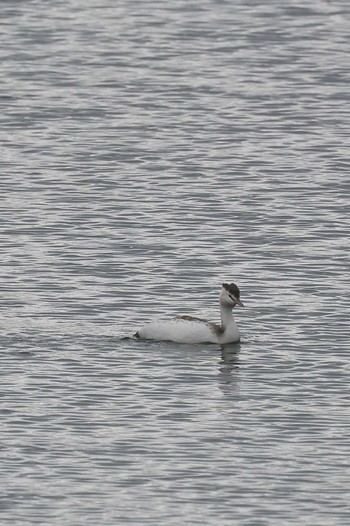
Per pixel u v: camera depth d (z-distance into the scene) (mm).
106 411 36312
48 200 52031
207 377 38500
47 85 64562
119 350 40125
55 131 59406
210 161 56188
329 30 71938
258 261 46750
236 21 73000
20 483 32812
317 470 33688
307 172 55094
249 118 60812
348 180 54312
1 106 62062
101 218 50406
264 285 44844
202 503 32156
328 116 61094
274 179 54312
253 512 31844
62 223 49844
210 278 45375
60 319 42188
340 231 49375
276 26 72375
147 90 64062
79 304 43250
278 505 32156
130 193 52875
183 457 34188
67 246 47781
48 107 62031
